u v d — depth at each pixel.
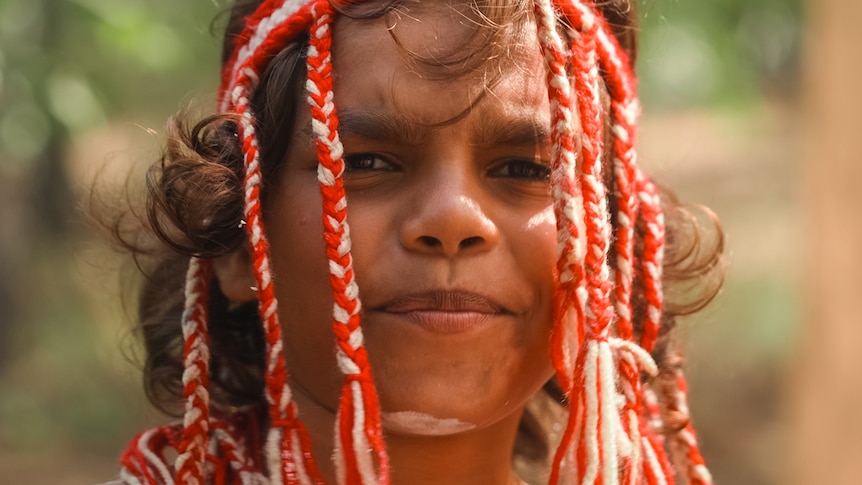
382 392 1.59
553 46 1.61
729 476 5.60
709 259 2.26
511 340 1.62
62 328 6.13
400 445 1.72
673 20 6.06
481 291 1.58
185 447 1.71
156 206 1.85
